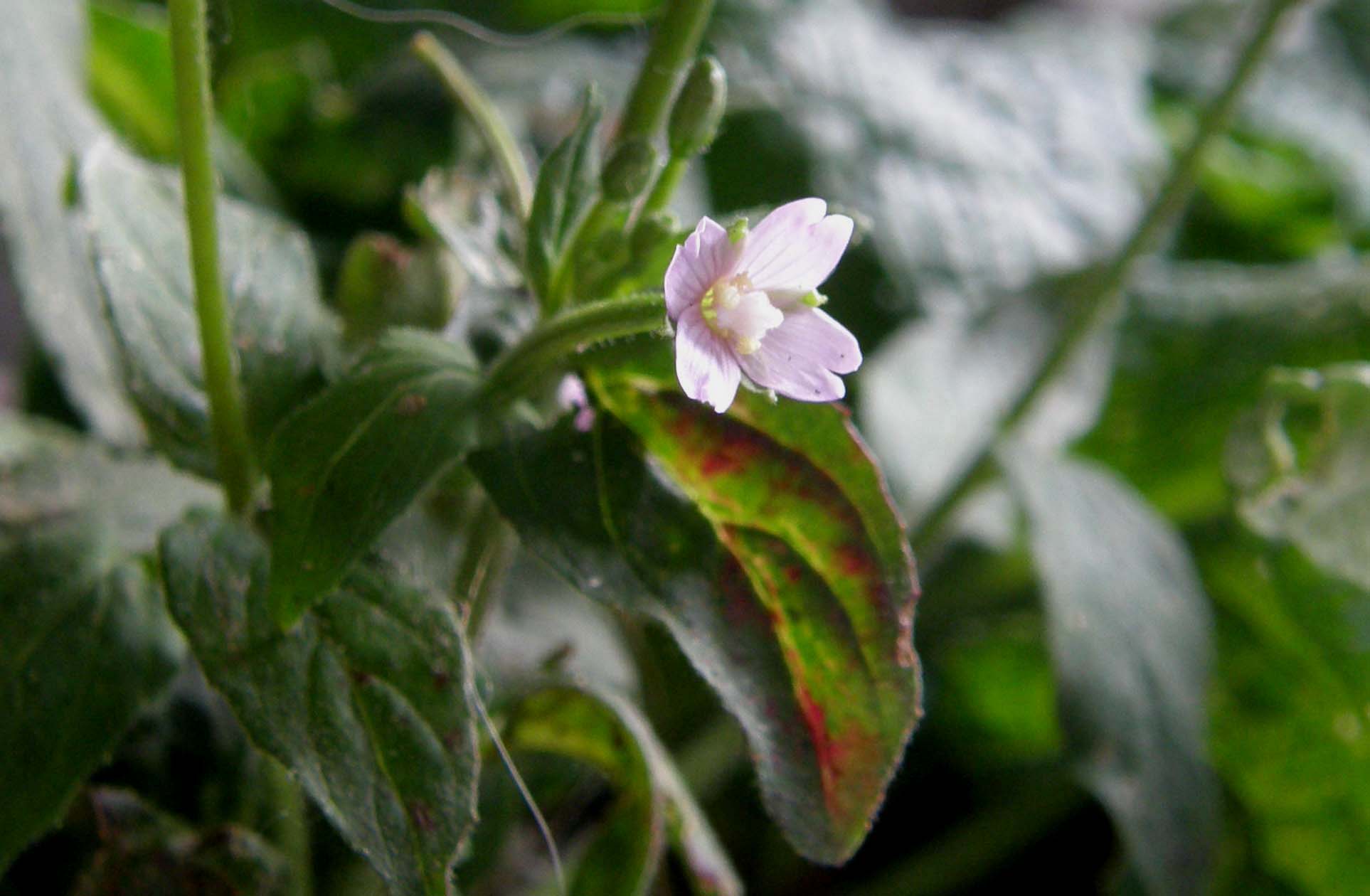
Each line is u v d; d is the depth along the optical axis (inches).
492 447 7.2
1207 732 8.5
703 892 7.7
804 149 10.3
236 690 7.0
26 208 8.4
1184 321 10.9
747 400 7.2
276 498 7.0
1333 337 10.4
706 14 7.4
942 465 10.6
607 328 7.0
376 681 7.1
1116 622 8.4
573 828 8.8
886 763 7.2
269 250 7.6
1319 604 9.2
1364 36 13.8
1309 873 9.9
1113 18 15.4
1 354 10.9
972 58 12.0
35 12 8.6
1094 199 11.2
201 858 7.6
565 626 8.6
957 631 10.3
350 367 7.2
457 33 11.4
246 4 11.5
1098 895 9.9
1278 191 12.9
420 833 7.0
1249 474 9.0
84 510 7.4
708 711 8.9
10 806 7.1
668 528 7.2
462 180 7.8
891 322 9.9
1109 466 10.8
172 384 7.4
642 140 7.1
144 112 11.2
